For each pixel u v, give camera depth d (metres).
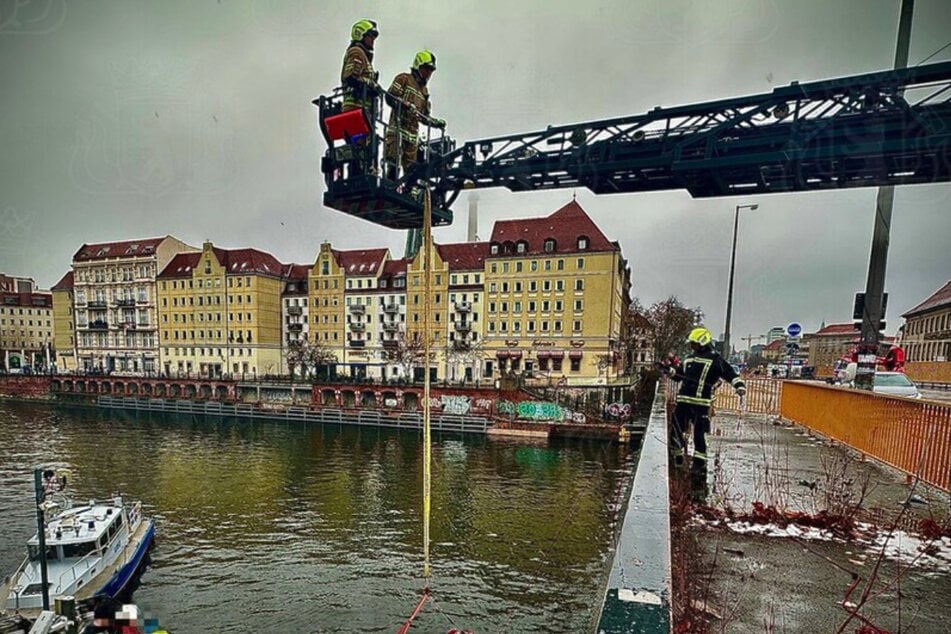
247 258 60.78
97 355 65.44
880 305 7.87
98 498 25.81
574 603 15.52
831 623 2.88
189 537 20.52
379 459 34.44
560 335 48.69
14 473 30.52
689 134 5.32
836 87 4.63
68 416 53.00
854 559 3.71
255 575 17.23
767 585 3.30
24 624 13.17
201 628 14.20
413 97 5.27
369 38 4.69
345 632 14.03
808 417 9.59
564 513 23.06
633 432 37.91
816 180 5.23
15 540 19.70
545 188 6.18
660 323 55.47
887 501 5.04
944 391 18.53
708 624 2.84
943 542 3.98
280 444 39.81
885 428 6.45
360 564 18.08
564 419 41.62
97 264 64.44
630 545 1.91
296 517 22.94
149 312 62.88
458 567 17.81
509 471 30.72
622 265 53.44
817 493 5.20
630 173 5.77
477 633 13.97
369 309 58.31
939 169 4.64
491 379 51.03
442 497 25.69
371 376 58.06
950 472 5.02
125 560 16.92
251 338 59.47
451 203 6.33
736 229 16.58
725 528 4.25
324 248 60.12
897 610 3.02
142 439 41.84
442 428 43.31
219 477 30.14
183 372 61.97
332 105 4.86
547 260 49.00
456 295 53.16
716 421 10.73
